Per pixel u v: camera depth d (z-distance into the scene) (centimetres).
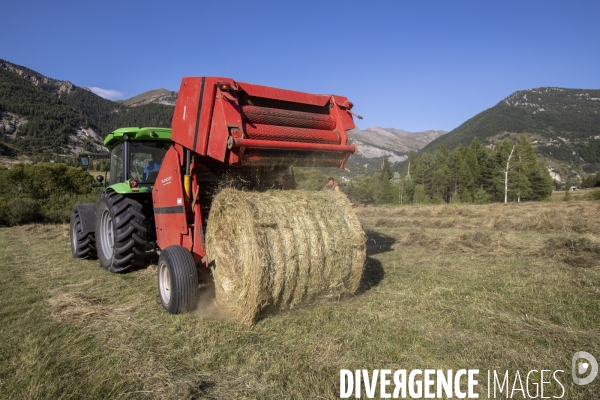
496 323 345
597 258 589
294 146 410
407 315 372
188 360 294
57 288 496
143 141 614
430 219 1266
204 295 436
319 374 266
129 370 279
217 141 389
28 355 303
